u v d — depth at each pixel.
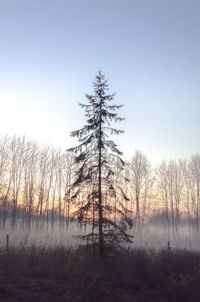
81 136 26.69
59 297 15.18
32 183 71.56
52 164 73.69
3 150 69.31
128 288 17.55
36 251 25.17
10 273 19.44
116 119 26.66
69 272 19.98
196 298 15.37
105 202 25.97
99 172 26.08
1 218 68.44
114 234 25.45
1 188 68.12
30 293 15.45
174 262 21.34
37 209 71.31
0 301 13.75
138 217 77.94
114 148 26.45
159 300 15.54
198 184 83.81
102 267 21.75
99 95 26.75
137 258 22.08
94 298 15.39
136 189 80.50
